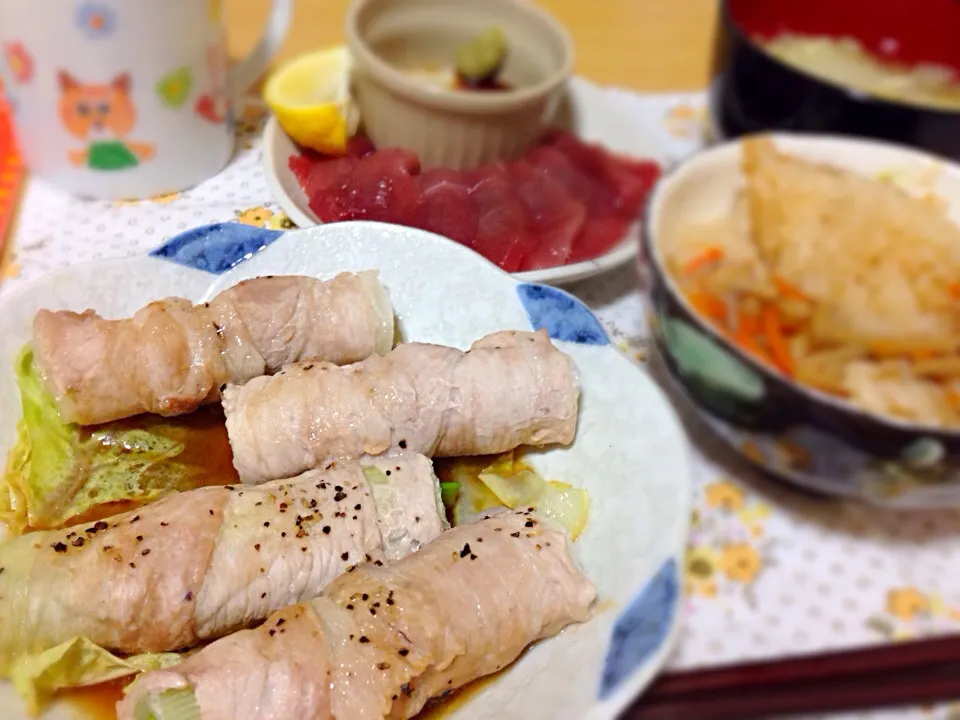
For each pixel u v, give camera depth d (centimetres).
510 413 21
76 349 20
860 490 18
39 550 18
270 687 16
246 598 18
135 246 25
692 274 22
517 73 32
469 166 29
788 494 20
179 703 16
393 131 28
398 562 18
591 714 15
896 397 20
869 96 24
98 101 23
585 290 25
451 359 21
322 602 17
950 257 22
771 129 26
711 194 23
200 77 24
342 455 21
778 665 17
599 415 21
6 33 21
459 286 23
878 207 22
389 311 23
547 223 26
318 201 26
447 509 21
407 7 31
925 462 16
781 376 16
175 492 21
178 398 21
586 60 34
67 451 21
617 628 17
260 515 19
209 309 22
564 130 31
